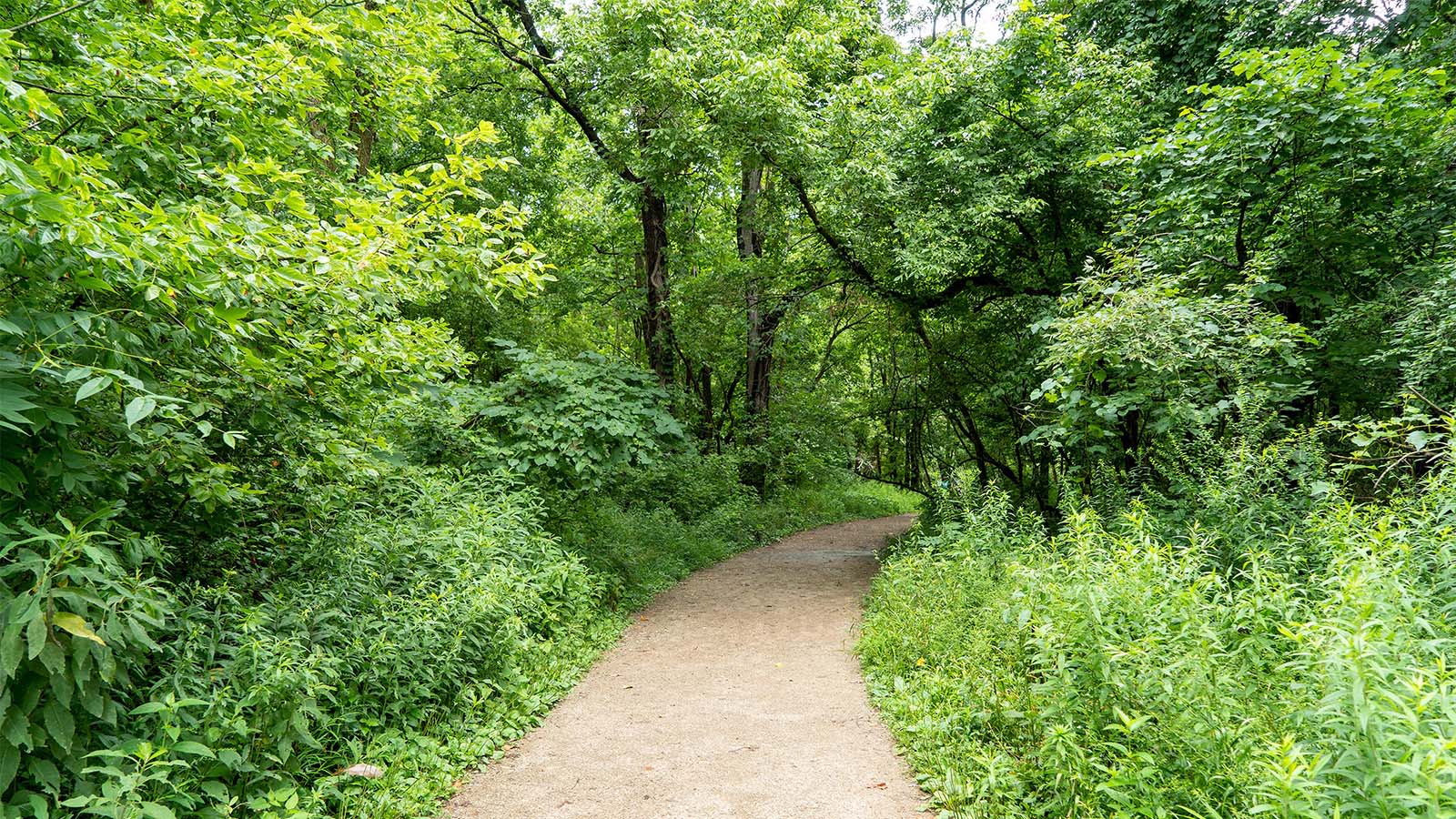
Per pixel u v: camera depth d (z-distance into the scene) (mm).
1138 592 3986
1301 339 7508
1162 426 6719
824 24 15602
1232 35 10797
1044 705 3877
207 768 3361
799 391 21500
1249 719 3113
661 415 9375
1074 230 11539
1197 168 7504
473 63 15781
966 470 16078
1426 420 5203
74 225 2611
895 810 3881
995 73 11203
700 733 5062
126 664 3205
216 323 3312
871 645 6617
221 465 3898
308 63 5758
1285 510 5941
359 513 5848
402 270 4746
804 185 12172
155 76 4164
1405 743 2400
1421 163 7129
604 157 14789
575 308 19406
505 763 4582
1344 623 2887
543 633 6969
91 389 2559
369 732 4449
